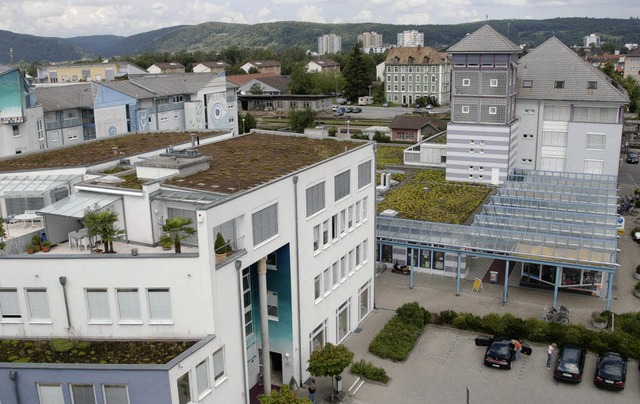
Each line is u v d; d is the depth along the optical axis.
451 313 43.00
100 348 27.77
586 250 45.28
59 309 28.20
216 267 27.50
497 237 48.12
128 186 32.44
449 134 80.31
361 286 43.31
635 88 150.50
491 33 74.31
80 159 42.50
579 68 76.31
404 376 36.47
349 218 40.84
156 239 30.72
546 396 34.03
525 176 74.06
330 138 46.53
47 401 26.53
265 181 32.84
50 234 30.95
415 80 185.88
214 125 105.62
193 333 28.08
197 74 106.38
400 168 91.69
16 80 68.06
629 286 49.66
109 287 27.75
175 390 25.94
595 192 65.94
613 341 38.16
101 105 83.94
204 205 26.77
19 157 44.41
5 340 28.55
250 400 33.38
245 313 33.38
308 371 34.03
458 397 34.12
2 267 27.86
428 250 51.16
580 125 76.44
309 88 193.25
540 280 49.22
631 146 111.62
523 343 39.88
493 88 76.06
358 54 198.25
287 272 33.81
